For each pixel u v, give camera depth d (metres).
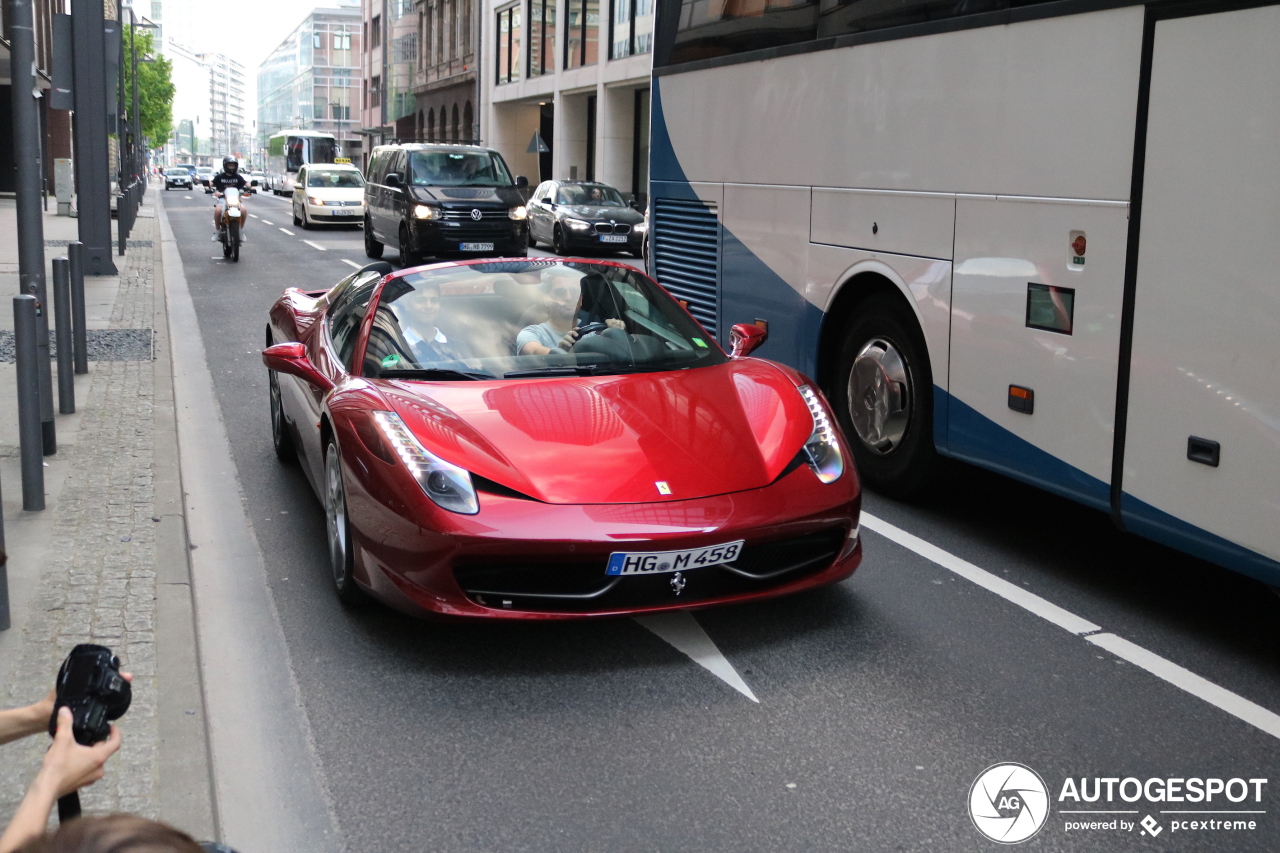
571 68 44.12
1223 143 4.12
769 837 3.13
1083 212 4.79
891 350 6.29
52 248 21.39
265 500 6.39
